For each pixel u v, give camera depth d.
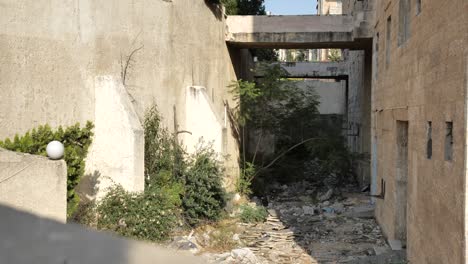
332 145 20.61
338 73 26.75
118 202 9.52
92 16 10.30
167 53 13.08
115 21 10.98
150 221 9.51
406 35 9.94
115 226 9.20
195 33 14.76
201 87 14.27
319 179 21.84
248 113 19.14
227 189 15.70
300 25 17.38
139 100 11.83
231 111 18.39
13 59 8.53
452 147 6.01
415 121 8.42
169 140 12.76
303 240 11.87
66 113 9.69
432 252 7.00
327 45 18.14
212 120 14.11
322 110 30.42
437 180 6.73
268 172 20.00
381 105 13.20
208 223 12.44
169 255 1.36
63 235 1.37
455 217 5.76
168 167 12.04
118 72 11.08
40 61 9.06
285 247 11.24
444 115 6.36
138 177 10.33
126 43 11.35
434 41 6.99
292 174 21.31
